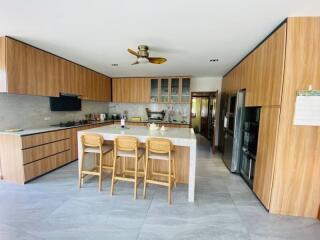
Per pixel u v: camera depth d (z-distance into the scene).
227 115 4.15
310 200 2.19
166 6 1.82
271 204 2.28
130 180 2.68
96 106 6.04
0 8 1.88
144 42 2.88
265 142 2.45
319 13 1.90
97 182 3.12
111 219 2.13
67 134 3.93
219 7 1.82
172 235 1.89
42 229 1.95
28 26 2.34
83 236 1.86
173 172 2.93
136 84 6.09
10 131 3.11
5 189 2.81
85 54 3.62
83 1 1.74
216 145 5.93
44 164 3.36
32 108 3.69
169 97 5.86
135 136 2.71
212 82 5.93
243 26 2.25
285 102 2.09
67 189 2.85
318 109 2.02
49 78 3.54
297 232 1.97
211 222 2.11
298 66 2.02
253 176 2.93
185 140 2.55
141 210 2.32
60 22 2.22
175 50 3.22
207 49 3.14
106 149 2.99
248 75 3.22
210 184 3.14
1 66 2.74
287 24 2.01
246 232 1.96
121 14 2.00
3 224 2.02
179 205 2.45
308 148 2.11
